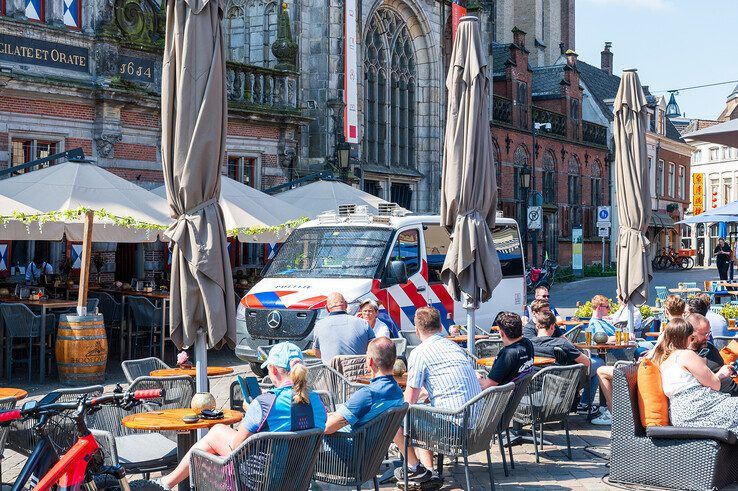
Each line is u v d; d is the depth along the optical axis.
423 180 35.47
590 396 11.49
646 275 14.40
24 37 18.98
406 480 8.12
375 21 32.56
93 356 14.20
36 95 19.22
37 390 13.80
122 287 18.34
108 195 15.15
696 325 9.54
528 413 9.57
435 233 16.52
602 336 11.90
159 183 21.95
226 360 17.27
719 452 8.07
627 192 14.44
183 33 7.81
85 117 20.33
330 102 27.92
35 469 5.31
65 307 16.11
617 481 8.62
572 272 47.47
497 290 17.98
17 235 14.70
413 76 35.03
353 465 7.22
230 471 6.21
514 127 44.28
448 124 11.38
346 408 7.24
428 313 8.59
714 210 22.91
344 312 11.27
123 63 20.92
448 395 8.30
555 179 49.69
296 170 26.30
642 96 14.47
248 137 24.72
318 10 28.08
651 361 8.53
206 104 7.71
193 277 7.74
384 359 7.44
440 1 35.50
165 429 6.81
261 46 28.70
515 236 18.78
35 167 19.52
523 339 9.05
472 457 9.78
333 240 15.81
